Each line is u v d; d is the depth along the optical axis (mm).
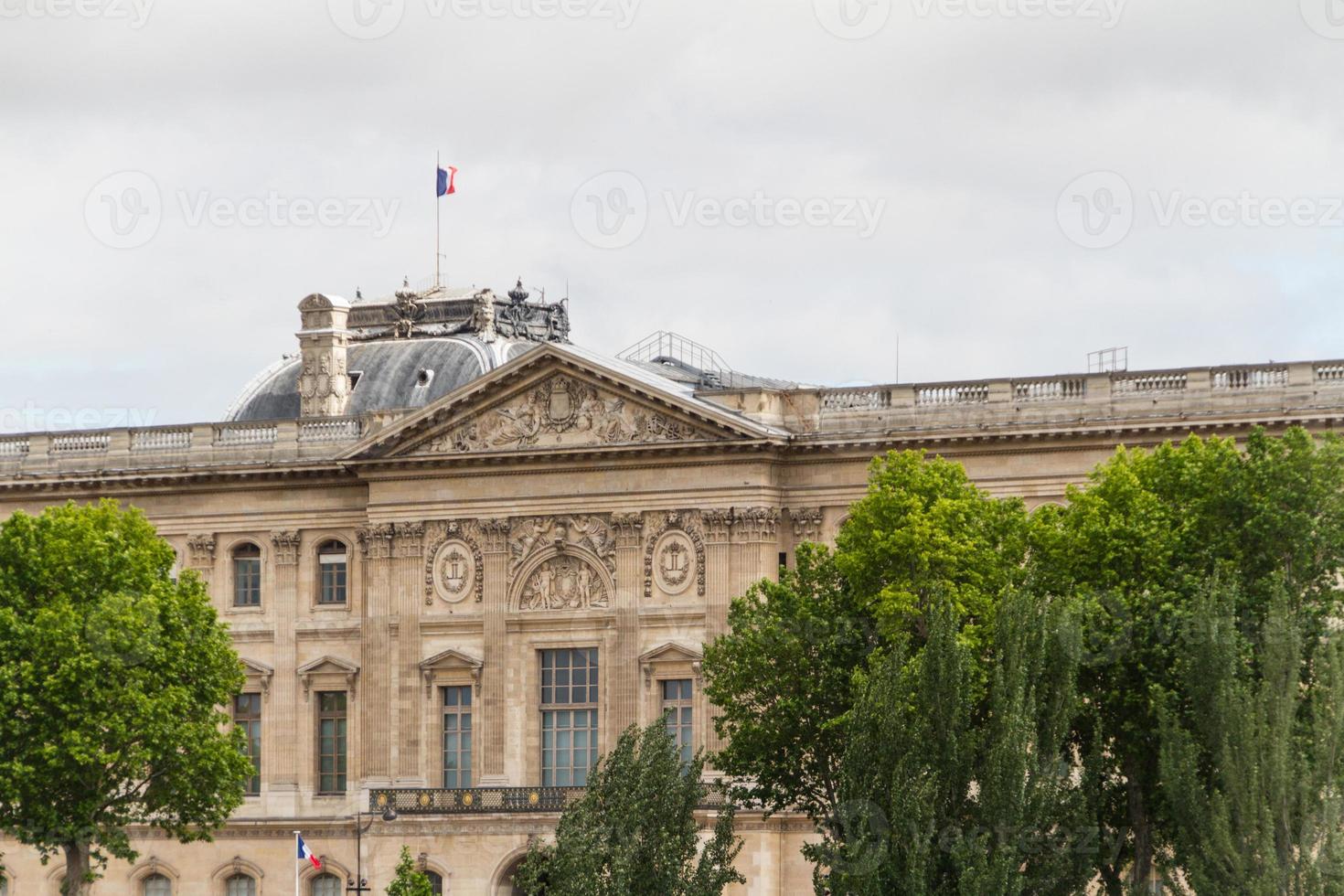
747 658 141375
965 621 139125
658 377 168625
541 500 162625
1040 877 127062
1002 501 149125
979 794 127438
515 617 162750
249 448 170500
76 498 172625
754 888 155625
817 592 143375
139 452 172500
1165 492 140000
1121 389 153750
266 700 168875
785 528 159375
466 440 164250
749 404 159500
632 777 127062
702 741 158250
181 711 150875
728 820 129500
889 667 130625
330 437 169375
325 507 168625
